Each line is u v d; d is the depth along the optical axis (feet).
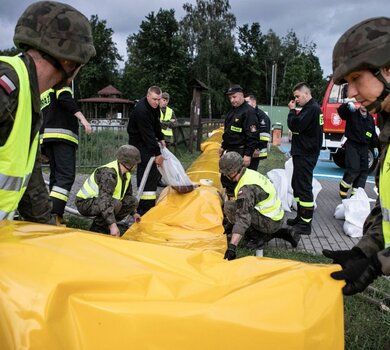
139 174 18.98
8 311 4.56
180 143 49.70
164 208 16.16
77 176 32.01
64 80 6.49
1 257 5.08
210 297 5.22
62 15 6.11
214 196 17.04
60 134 15.85
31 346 4.33
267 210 14.48
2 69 5.62
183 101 212.84
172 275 5.46
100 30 236.02
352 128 23.95
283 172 24.66
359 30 5.50
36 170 7.51
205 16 206.49
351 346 9.89
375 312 11.54
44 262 5.06
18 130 5.77
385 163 5.89
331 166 47.11
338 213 22.71
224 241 13.82
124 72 255.29
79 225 18.13
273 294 5.29
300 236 18.52
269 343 5.00
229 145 21.07
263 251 16.34
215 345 4.97
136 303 4.94
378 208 6.63
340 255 6.21
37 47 6.03
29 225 6.10
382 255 5.55
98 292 4.99
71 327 4.71
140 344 4.85
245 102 20.67
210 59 205.46
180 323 4.91
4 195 6.00
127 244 5.90
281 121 138.72
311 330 5.15
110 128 36.37
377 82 5.51
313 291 5.48
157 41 209.56
